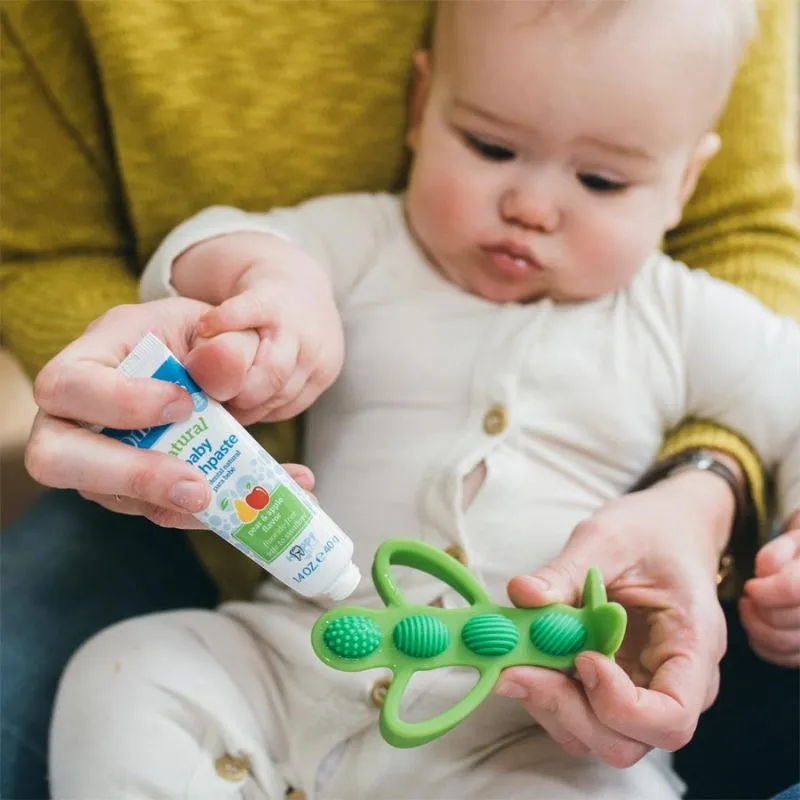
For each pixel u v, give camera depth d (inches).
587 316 31.0
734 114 35.9
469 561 27.8
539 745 26.6
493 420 29.3
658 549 25.8
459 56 29.0
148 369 19.3
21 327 31.6
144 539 35.4
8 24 30.6
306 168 33.4
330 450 31.5
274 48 32.0
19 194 32.7
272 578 31.0
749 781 31.4
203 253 27.9
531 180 28.6
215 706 26.2
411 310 31.2
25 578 32.7
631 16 27.0
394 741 20.4
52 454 19.3
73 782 25.0
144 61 30.4
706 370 30.3
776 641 26.8
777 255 35.8
